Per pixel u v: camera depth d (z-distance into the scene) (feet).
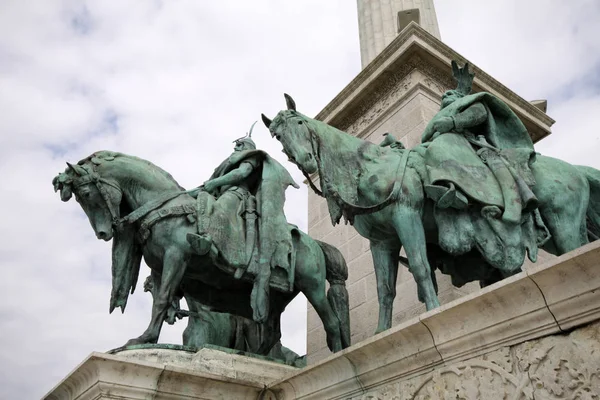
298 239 23.50
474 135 20.75
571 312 11.26
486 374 12.42
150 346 18.79
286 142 19.35
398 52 31.22
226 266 21.70
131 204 22.25
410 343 14.15
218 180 23.54
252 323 24.94
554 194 18.65
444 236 17.99
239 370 18.92
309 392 16.89
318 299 23.17
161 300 20.20
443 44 31.48
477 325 12.81
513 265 17.07
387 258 19.49
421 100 30.12
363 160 19.80
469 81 22.71
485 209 17.54
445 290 24.22
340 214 19.01
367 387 15.30
